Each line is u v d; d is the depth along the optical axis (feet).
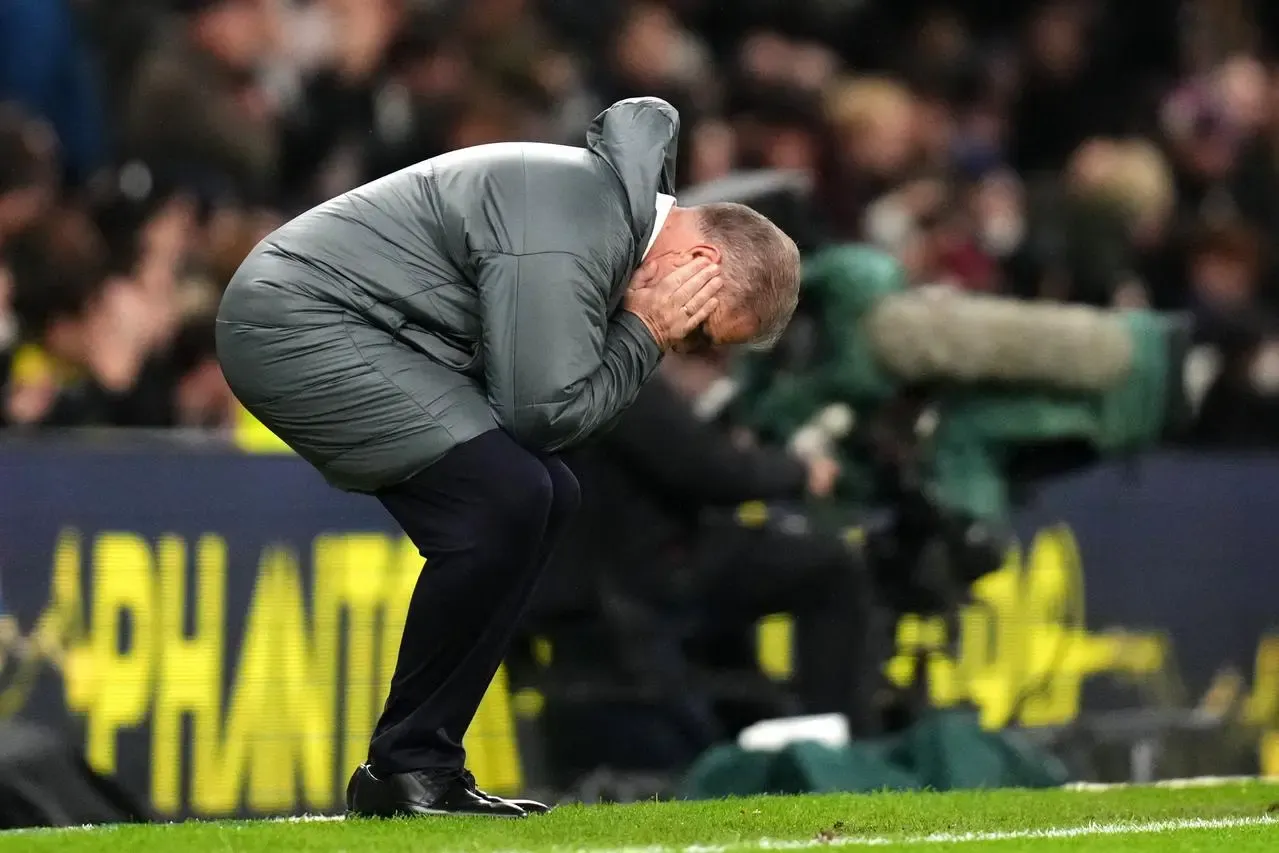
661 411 62.13
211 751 63.72
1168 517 80.74
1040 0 122.21
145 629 63.05
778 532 66.44
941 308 64.75
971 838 41.45
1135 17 122.83
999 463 67.72
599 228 40.16
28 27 84.58
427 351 41.19
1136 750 76.13
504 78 94.79
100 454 62.80
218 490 64.39
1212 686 81.51
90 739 61.93
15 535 61.41
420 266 40.83
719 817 44.34
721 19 112.88
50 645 61.52
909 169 107.45
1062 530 78.13
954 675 74.84
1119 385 67.62
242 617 64.49
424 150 92.58
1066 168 112.27
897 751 62.28
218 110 83.20
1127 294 104.17
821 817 44.75
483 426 40.91
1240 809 48.52
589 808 45.32
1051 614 77.56
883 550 68.44
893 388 64.80
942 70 116.47
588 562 63.57
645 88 99.04
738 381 67.46
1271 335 103.71
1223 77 121.29
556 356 39.63
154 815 58.29
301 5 92.12
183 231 77.97
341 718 65.87
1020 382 65.77
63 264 72.69
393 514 42.09
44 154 74.90
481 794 43.09
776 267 41.88
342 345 40.63
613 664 64.59
